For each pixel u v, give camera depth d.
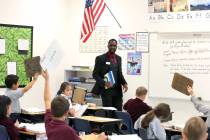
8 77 5.36
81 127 4.62
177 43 6.46
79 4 7.66
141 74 6.90
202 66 6.23
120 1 7.18
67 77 7.68
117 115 5.32
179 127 5.20
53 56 3.95
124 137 3.35
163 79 6.61
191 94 5.11
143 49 6.87
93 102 7.13
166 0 6.57
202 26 6.22
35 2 7.02
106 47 7.36
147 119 4.33
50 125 3.00
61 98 3.05
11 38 6.59
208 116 4.89
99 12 7.43
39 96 7.13
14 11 6.64
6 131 3.81
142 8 6.88
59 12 7.54
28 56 6.89
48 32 7.30
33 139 4.16
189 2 6.34
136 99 5.44
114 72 6.60
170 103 6.53
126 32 7.11
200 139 2.15
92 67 7.37
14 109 5.29
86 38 7.56
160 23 6.64
